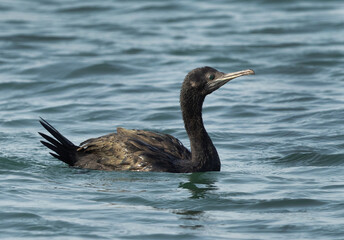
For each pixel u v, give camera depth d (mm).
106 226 10281
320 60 24938
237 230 10164
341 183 12633
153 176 13086
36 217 10609
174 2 35594
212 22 31375
